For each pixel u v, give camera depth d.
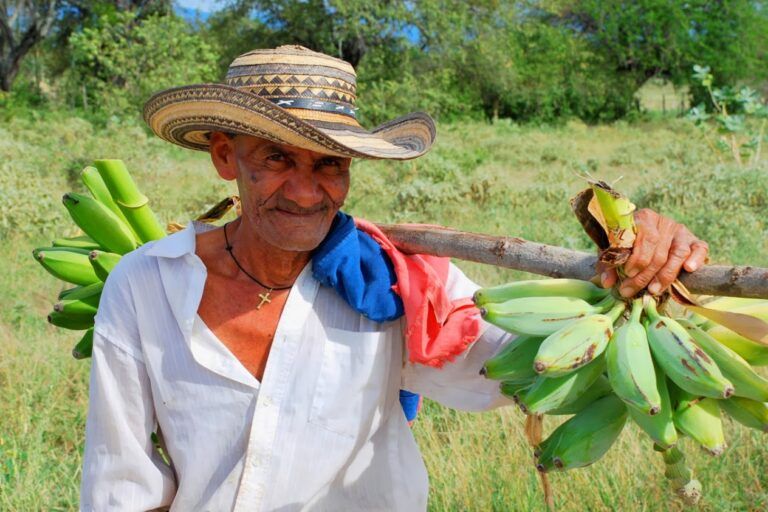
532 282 1.67
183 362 1.82
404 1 30.09
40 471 3.67
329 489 1.90
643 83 35.62
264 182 1.70
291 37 31.56
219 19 32.47
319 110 1.74
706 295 1.67
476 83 32.78
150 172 13.67
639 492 3.46
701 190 9.49
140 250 1.87
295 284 1.82
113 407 1.84
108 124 18.33
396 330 1.89
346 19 29.17
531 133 27.73
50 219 8.77
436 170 12.09
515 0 32.22
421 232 1.87
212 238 1.87
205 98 1.66
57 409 4.49
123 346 1.84
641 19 33.31
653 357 1.50
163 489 1.88
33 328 5.70
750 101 9.37
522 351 1.64
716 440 1.47
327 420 1.81
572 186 13.15
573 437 1.59
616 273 1.56
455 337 1.82
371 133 1.96
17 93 31.08
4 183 9.37
